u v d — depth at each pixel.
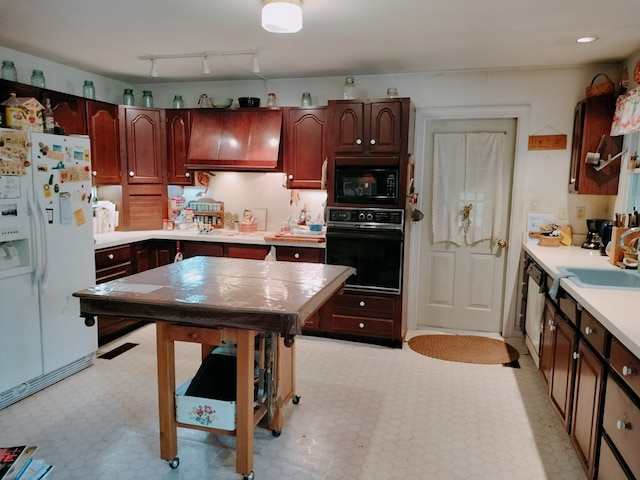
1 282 2.75
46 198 3.00
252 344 2.12
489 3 2.47
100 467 2.26
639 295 2.20
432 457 2.37
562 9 2.54
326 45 3.32
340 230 3.90
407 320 4.40
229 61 3.82
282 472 2.23
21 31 3.10
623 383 1.72
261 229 4.71
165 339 2.20
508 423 2.70
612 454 1.79
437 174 4.29
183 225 4.71
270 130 4.27
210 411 2.20
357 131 3.81
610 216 3.71
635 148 3.26
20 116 2.85
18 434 2.54
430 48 3.35
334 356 3.70
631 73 3.43
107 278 3.82
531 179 3.98
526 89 3.91
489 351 3.85
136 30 3.05
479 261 4.32
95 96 4.41
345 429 2.62
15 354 2.85
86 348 3.35
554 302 2.79
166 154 4.62
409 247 4.12
